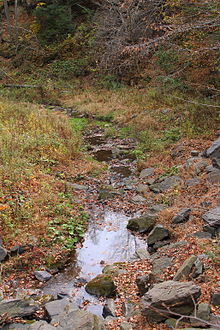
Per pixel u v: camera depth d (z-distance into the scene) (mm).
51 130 11430
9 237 6148
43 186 7965
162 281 4711
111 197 8180
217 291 4137
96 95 18031
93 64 21672
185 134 11344
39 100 18500
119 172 9742
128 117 14273
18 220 6562
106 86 18844
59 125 12016
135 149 11344
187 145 10359
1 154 8828
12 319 4281
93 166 9930
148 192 8312
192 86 14070
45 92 19266
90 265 5793
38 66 23906
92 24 23969
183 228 6219
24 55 25109
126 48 10742
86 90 19281
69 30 25516
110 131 13117
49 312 4418
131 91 17406
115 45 17859
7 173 7992
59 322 4082
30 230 6422
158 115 13508
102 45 20500
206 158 9008
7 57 26281
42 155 9805
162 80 15336
